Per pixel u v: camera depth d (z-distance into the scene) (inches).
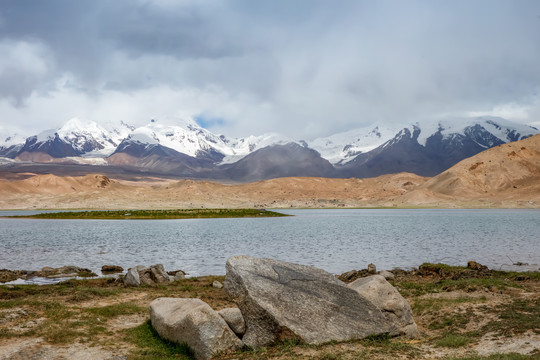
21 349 535.5
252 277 596.4
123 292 987.3
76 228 3996.1
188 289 1035.9
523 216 6569.9
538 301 774.5
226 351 530.6
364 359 496.1
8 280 1258.6
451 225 4244.6
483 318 685.9
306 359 497.4
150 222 5285.4
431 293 919.7
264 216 6973.4
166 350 550.9
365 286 666.8
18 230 3698.3
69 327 637.9
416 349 543.8
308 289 614.2
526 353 497.7
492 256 1812.3
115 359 513.0
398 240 2628.0
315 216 7288.4
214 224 4788.4
